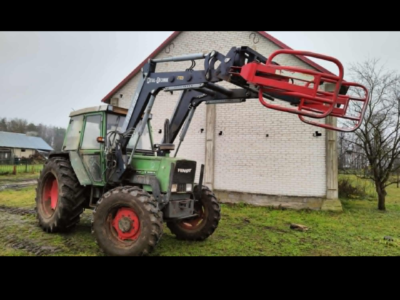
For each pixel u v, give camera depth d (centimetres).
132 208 336
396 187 1353
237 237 463
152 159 396
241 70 322
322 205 707
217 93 416
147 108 386
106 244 341
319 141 728
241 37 834
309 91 307
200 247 404
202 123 865
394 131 785
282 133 763
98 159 432
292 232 503
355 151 898
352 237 475
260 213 676
